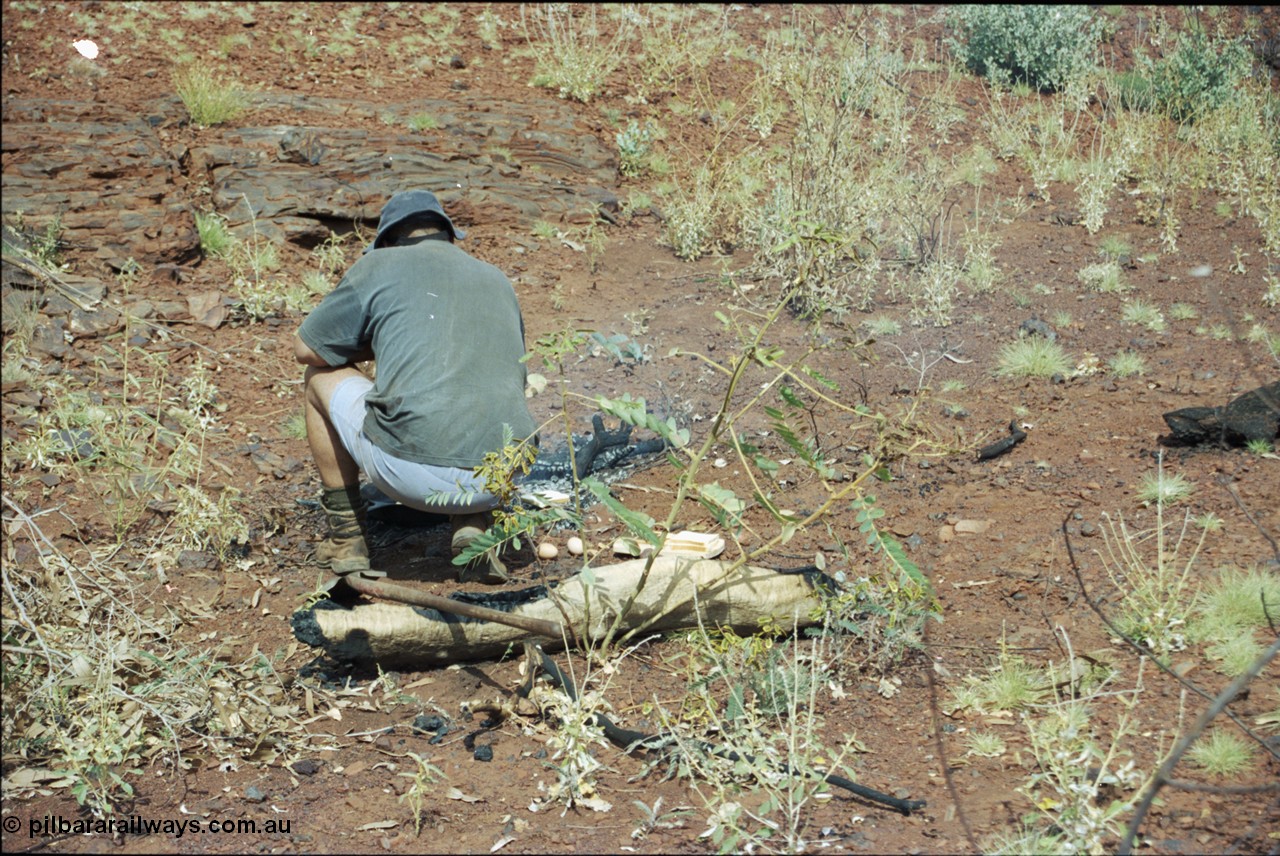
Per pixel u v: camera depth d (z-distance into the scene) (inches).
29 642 138.8
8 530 174.6
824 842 109.5
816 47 433.7
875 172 333.1
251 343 257.8
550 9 451.8
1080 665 135.0
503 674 146.6
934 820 112.0
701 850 110.0
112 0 419.8
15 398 216.5
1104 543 164.7
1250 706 125.8
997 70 470.0
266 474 206.8
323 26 437.7
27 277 255.8
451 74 422.6
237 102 362.3
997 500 182.4
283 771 127.5
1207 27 482.9
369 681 146.2
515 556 175.6
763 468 142.1
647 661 148.0
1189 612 142.1
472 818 117.6
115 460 194.2
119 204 295.4
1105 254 307.0
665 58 442.6
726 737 122.1
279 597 168.6
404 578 171.8
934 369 241.3
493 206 333.7
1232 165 354.6
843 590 149.9
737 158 377.1
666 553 157.8
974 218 342.0
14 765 126.0
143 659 140.1
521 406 161.9
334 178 327.9
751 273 306.0
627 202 362.6
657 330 272.1
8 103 329.1
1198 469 183.2
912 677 140.4
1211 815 108.7
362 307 163.5
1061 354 242.2
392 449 156.6
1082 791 103.7
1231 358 233.5
